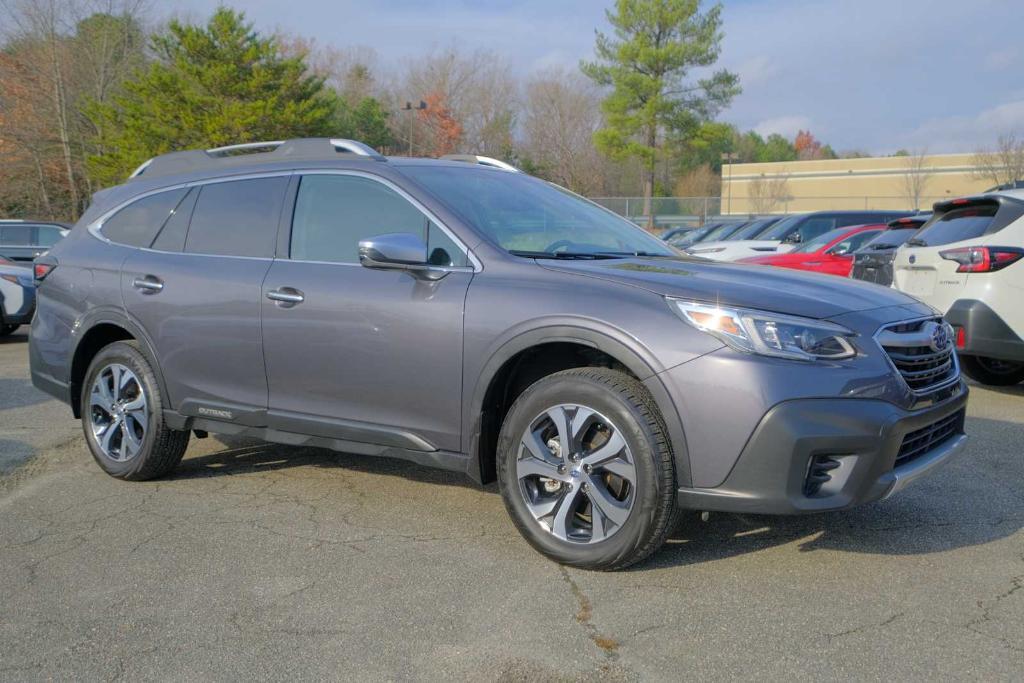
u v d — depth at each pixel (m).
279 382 4.09
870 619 2.94
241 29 35.00
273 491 4.45
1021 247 6.13
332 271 3.97
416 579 3.31
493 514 4.04
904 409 3.13
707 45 40.16
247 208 4.39
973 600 3.08
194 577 3.36
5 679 2.63
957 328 6.40
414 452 3.76
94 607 3.12
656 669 2.63
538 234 3.95
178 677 2.63
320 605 3.10
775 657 2.69
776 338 3.04
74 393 4.90
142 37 39.50
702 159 67.88
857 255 8.42
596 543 3.29
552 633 2.86
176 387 4.44
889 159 54.62
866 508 4.05
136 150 34.12
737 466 3.04
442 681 2.58
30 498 4.40
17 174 36.81
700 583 3.24
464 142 62.59
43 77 36.09
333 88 61.59
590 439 3.36
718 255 12.98
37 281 5.10
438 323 3.60
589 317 3.25
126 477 4.65
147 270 4.55
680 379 3.08
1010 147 43.16
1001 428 5.69
